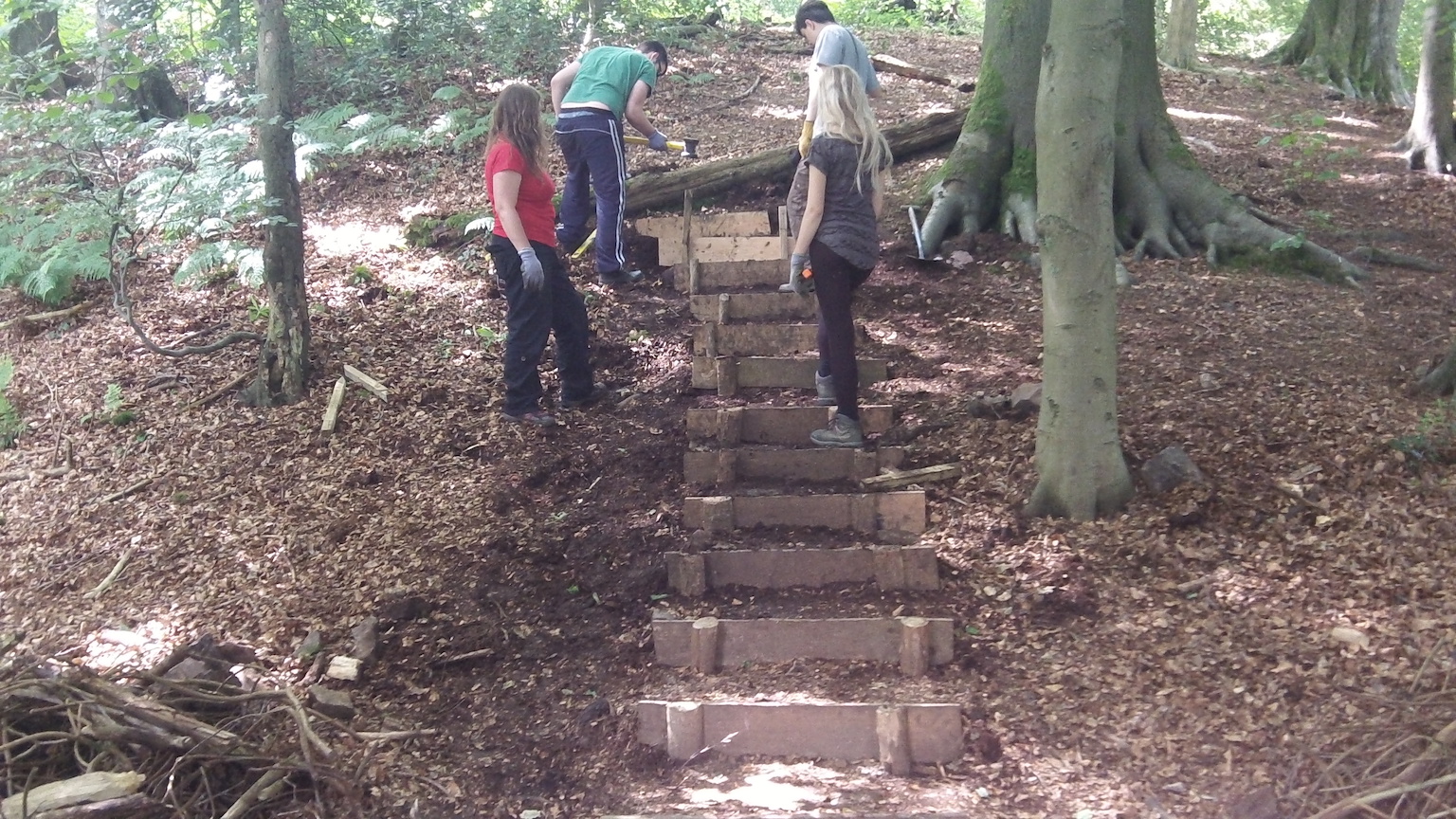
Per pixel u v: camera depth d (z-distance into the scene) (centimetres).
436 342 611
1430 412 482
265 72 566
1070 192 421
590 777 343
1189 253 693
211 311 648
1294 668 355
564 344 551
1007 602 405
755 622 392
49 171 676
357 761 338
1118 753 336
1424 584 382
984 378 555
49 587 444
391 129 809
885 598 416
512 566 441
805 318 627
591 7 1114
